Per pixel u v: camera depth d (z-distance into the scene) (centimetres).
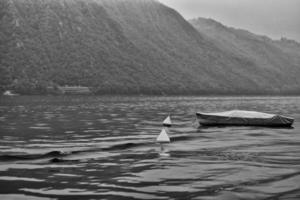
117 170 1507
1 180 1336
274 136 2778
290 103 11850
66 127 3366
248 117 3572
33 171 1485
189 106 8775
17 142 2344
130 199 1109
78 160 1733
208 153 1941
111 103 10306
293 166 1586
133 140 2472
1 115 4884
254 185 1260
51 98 14800
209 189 1212
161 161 1706
